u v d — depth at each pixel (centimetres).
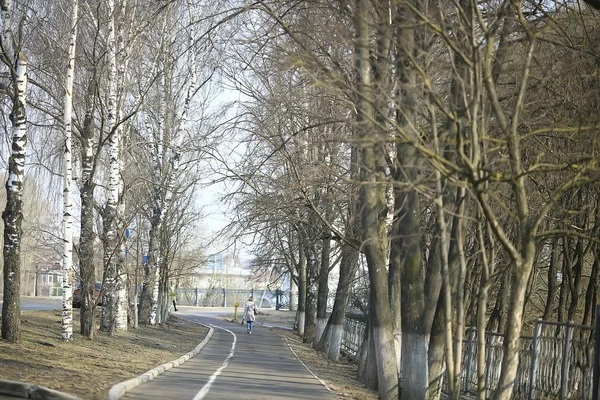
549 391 1677
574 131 1538
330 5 1833
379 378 2083
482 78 1438
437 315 2036
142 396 1736
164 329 4747
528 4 1955
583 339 1572
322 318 4622
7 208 2206
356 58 1736
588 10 1947
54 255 7694
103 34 3369
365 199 2056
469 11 1473
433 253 2031
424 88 1592
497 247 2505
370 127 1603
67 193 2602
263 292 10575
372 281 2092
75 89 3306
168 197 4541
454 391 1534
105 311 3406
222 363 3089
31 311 3900
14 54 2223
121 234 3300
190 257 6669
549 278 2666
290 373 2830
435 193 1530
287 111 2509
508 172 1659
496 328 2833
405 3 1357
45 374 1784
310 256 5094
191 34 4275
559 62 1742
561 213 1981
